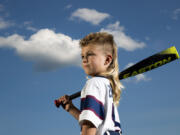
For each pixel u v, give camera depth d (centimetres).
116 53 182
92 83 159
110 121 157
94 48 170
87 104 151
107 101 158
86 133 147
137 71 236
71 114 205
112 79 174
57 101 217
